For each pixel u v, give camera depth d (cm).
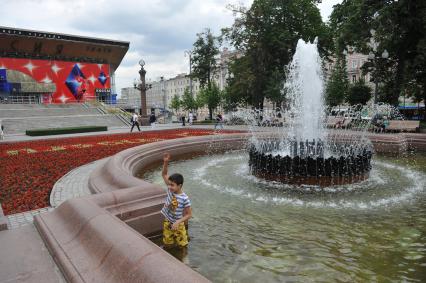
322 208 630
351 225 542
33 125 3155
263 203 667
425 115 3216
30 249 407
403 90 3238
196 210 630
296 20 3500
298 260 424
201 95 5519
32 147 1636
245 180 866
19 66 5259
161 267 286
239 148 1553
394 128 2109
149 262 296
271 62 3534
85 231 396
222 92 5141
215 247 466
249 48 3500
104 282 301
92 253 352
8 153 1409
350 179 799
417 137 1407
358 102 3192
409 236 495
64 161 1149
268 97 3456
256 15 3369
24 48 5341
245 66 3550
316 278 380
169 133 2294
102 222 400
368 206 639
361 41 2628
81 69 5891
